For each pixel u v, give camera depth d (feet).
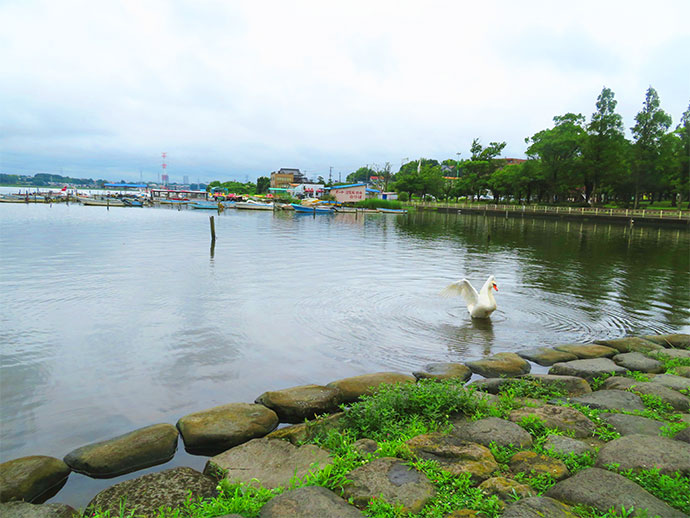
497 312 37.55
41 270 51.75
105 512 12.07
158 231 104.99
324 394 20.34
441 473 13.30
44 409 19.90
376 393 19.77
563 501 11.98
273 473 14.17
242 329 31.42
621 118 198.08
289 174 481.87
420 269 58.29
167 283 45.73
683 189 180.24
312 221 160.45
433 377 22.85
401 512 11.53
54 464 14.96
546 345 29.71
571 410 18.07
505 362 25.29
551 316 36.73
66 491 14.40
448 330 32.24
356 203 249.55
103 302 37.73
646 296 45.21
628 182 202.28
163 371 24.21
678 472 12.94
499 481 12.80
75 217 149.59
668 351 27.43
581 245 96.12
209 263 58.90
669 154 184.75
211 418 17.94
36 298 38.68
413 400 18.70
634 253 82.48
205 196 285.84
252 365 25.29
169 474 14.05
